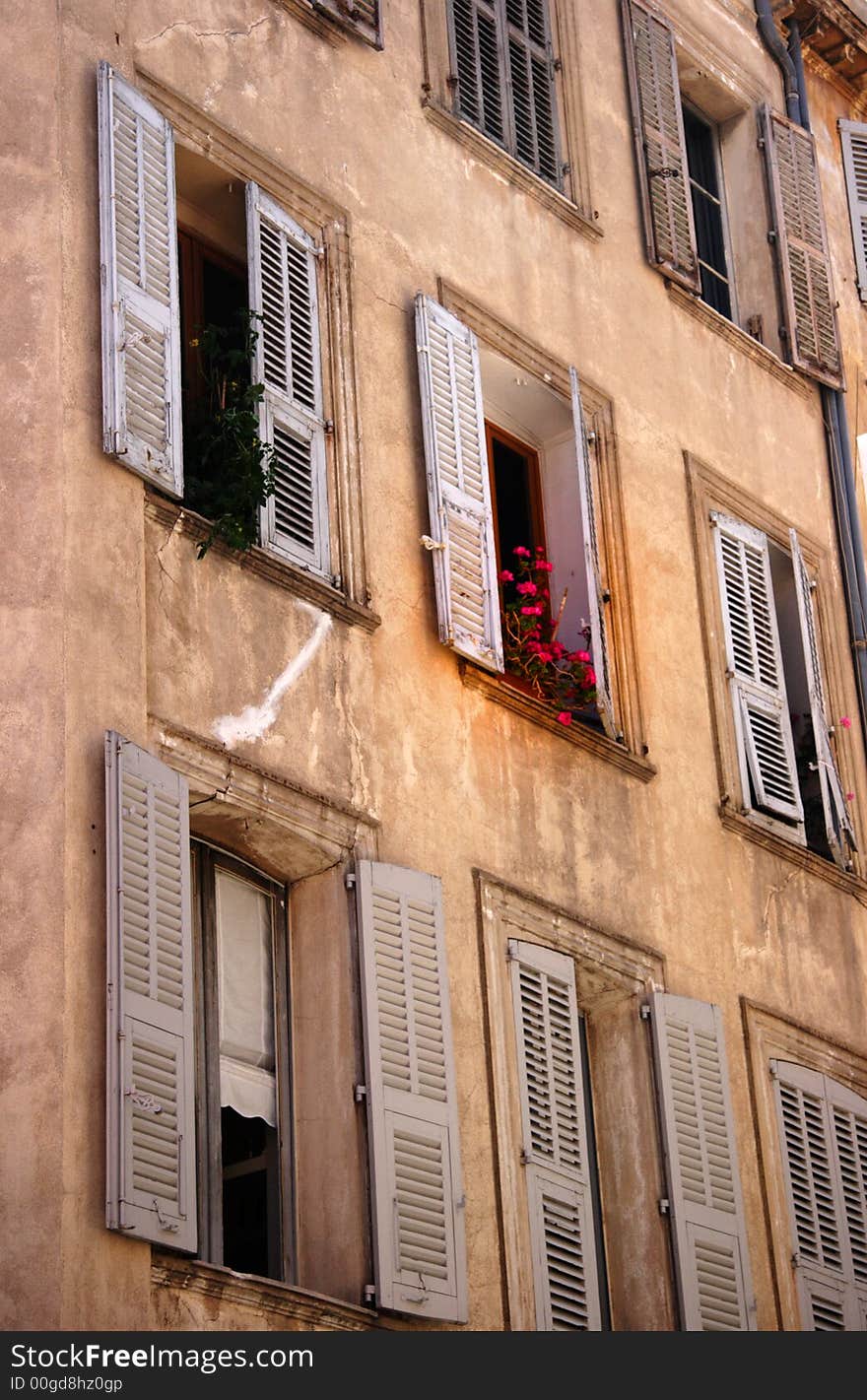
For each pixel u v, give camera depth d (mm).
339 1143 14367
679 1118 16375
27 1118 12484
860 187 22578
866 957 18828
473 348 17031
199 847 14609
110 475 14094
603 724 17141
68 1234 12289
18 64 14672
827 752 19172
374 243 16781
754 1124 17125
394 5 17703
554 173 18891
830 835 18953
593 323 18578
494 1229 14852
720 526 19062
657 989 16719
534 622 17125
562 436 18312
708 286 20891
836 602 20297
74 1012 12734
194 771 14062
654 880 17094
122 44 15328
